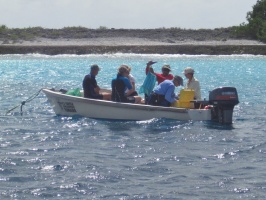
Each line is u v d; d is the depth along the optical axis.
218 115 21.09
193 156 16.45
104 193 13.27
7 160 15.76
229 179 14.30
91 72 22.28
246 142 18.31
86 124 20.92
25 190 13.39
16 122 21.70
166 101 21.47
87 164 15.46
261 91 33.84
